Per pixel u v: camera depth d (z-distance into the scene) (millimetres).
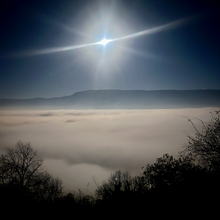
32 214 12484
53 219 11461
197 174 9117
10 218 11984
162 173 11617
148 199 9258
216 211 7090
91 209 10891
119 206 9188
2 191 15586
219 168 8180
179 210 7719
